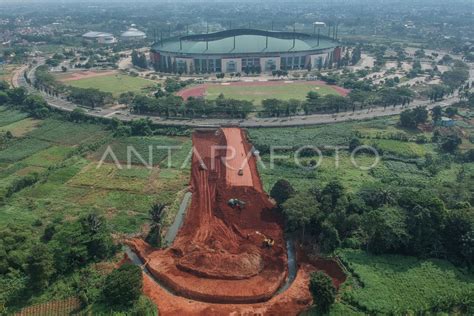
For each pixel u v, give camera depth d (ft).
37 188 489.26
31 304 310.24
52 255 333.83
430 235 355.77
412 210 367.25
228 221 414.82
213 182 496.64
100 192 480.64
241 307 309.83
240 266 346.13
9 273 329.72
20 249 354.13
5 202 457.27
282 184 434.71
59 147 613.52
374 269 338.54
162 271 348.38
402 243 350.84
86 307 305.32
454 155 568.82
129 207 448.65
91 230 364.99
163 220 420.77
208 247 376.89
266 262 357.20
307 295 319.06
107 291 304.30
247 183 490.08
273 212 427.74
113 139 636.48
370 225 360.48
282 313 302.86
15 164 554.46
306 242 383.04
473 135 634.43
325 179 497.46
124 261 361.51
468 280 324.39
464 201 406.21
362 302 303.07
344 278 334.03
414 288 316.40
